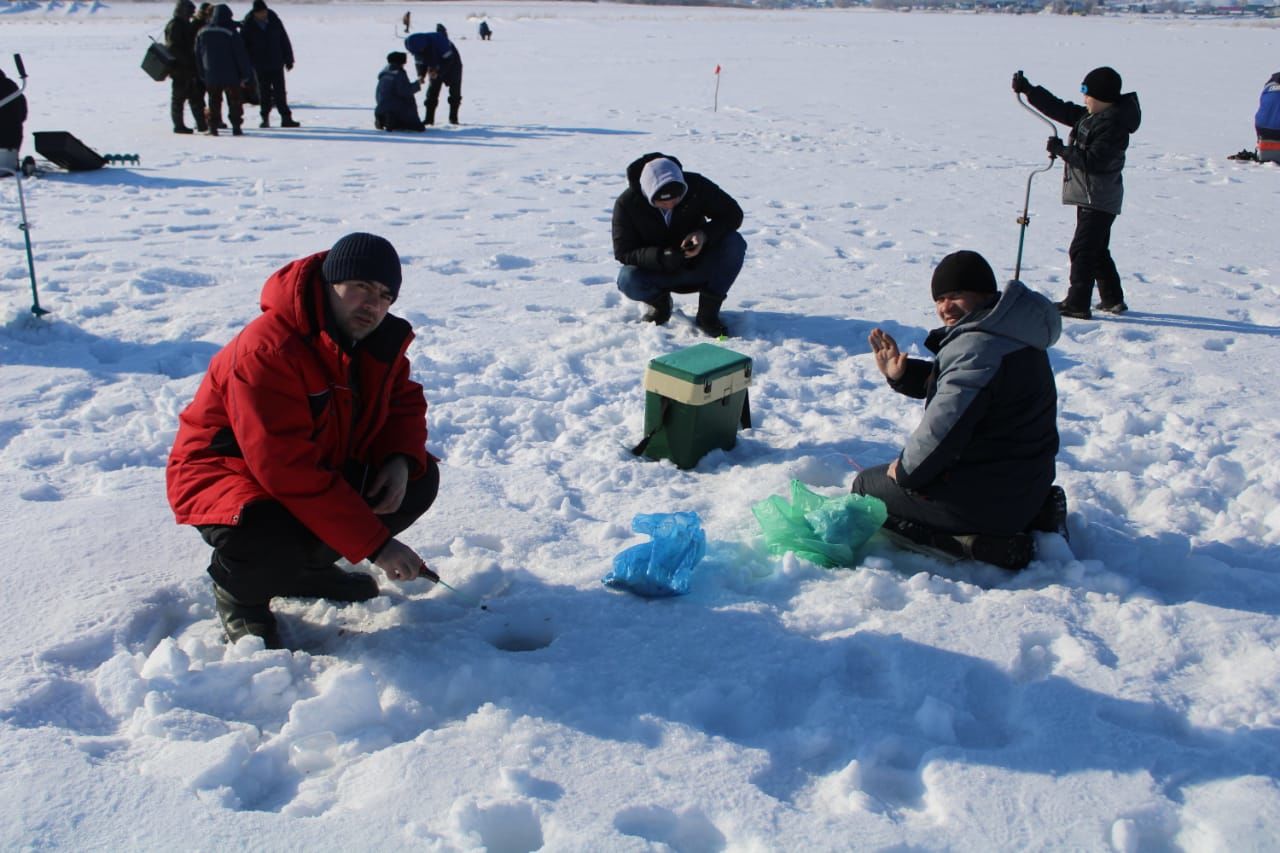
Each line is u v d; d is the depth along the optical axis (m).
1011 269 8.48
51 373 5.35
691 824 2.45
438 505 4.05
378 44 38.59
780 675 3.00
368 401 3.17
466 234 9.08
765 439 4.93
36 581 3.36
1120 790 2.56
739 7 138.75
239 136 14.87
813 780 2.62
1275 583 3.56
